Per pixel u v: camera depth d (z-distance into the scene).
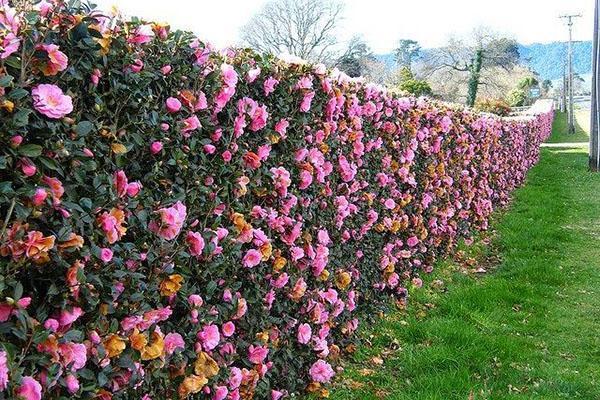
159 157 2.45
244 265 3.08
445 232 7.70
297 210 3.73
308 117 3.80
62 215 1.88
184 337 2.59
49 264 1.85
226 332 2.89
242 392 3.08
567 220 10.78
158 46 2.45
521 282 6.70
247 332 3.18
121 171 2.16
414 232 6.33
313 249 3.89
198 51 2.68
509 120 14.84
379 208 5.30
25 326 1.69
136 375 2.21
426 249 6.89
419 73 56.41
